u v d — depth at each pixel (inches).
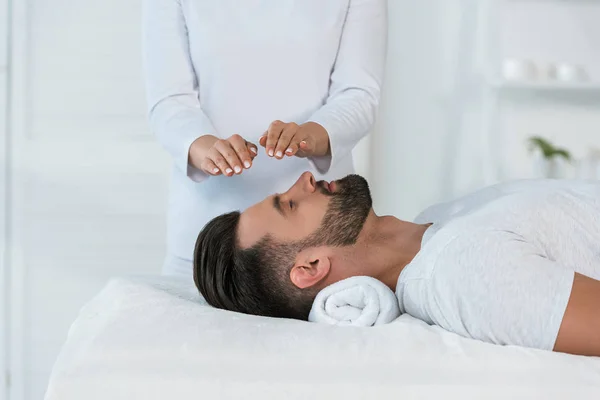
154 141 116.2
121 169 116.3
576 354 41.9
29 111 115.6
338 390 39.3
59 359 42.5
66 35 115.3
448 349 41.4
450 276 44.0
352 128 64.7
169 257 71.6
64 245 116.6
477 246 44.1
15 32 114.8
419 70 120.6
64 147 116.0
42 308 117.1
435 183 121.6
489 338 42.9
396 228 53.7
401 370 40.1
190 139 61.9
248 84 67.7
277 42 67.2
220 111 68.0
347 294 48.8
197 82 69.8
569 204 49.1
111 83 115.8
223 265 52.9
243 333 42.9
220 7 67.3
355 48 69.4
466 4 119.5
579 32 119.2
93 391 39.2
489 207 49.1
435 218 60.3
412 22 120.1
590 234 48.4
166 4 68.2
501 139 120.2
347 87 68.4
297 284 51.3
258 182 68.0
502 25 119.3
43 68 115.3
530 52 119.6
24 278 116.6
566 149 120.0
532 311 41.7
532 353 40.8
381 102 120.7
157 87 67.4
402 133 121.1
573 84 112.1
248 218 53.2
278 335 42.8
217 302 53.4
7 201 115.8
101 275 117.3
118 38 115.5
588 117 119.8
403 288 47.8
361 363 40.4
